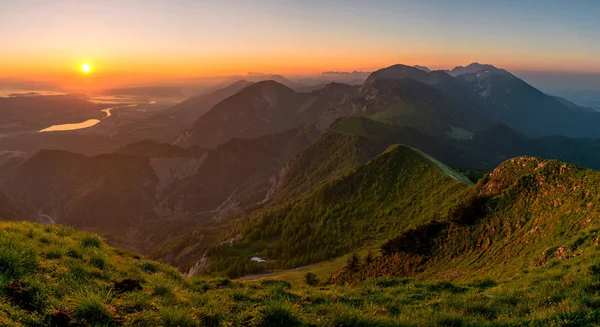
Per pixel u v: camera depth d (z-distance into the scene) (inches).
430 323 432.5
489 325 421.4
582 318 410.9
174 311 397.7
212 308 441.4
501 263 1149.1
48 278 417.7
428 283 705.0
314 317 441.1
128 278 485.1
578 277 570.3
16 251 426.6
